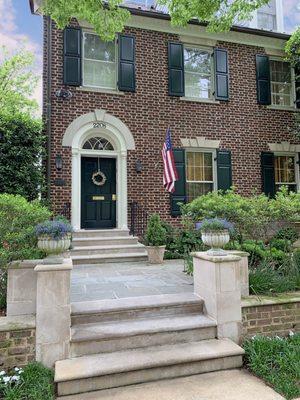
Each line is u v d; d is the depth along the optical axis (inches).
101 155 352.8
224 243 172.4
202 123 381.4
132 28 366.3
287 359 143.2
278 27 451.5
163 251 298.7
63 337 141.3
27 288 152.2
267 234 259.4
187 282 216.5
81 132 339.6
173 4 240.5
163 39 376.5
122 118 353.4
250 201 230.4
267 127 406.0
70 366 132.6
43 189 317.1
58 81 338.0
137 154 356.2
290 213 220.1
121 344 147.6
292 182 418.3
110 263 295.1
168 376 138.3
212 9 239.3
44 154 323.3
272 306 172.7
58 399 123.1
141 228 351.6
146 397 124.3
